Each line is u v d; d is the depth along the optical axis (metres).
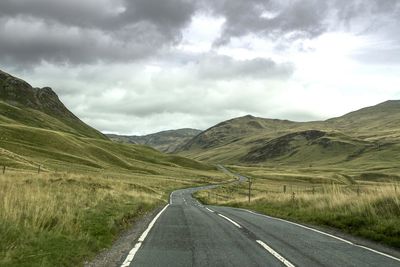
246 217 22.03
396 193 19.42
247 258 10.39
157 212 24.70
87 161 121.38
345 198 22.97
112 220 15.23
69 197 20.53
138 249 11.31
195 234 14.48
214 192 78.19
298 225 18.72
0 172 46.00
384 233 15.35
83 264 9.39
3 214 11.72
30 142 127.75
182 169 182.75
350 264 10.14
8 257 8.48
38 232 11.23
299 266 9.64
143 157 190.88
